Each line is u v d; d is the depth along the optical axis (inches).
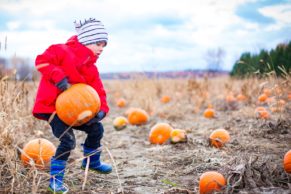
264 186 64.6
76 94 68.2
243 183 64.2
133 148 110.2
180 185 72.6
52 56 69.0
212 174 65.1
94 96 69.7
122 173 82.6
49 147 84.0
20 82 114.8
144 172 83.0
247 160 73.2
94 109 69.2
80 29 74.6
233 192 62.3
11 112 101.4
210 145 104.0
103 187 72.8
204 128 135.5
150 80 236.2
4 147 80.7
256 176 66.3
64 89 67.2
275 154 92.4
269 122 122.6
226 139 103.8
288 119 126.9
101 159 96.5
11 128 88.6
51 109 69.6
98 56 76.0
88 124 70.9
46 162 82.2
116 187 72.8
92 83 75.0
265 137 113.0
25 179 70.2
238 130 124.2
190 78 227.1
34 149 82.4
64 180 76.2
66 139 69.2
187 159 91.2
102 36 74.5
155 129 114.1
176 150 102.4
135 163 91.0
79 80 71.1
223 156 91.5
